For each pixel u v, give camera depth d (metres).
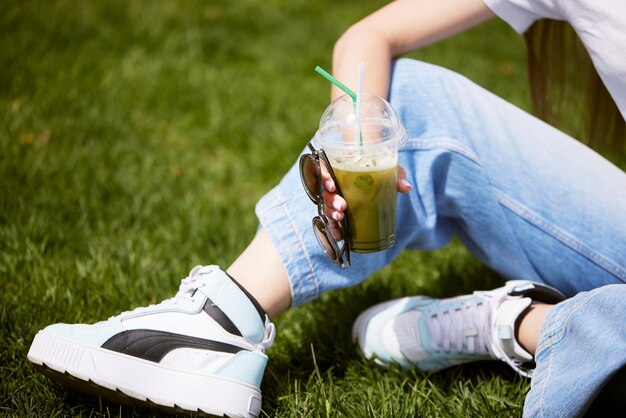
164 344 1.62
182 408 1.61
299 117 3.46
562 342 1.46
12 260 2.31
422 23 1.80
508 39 4.52
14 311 2.05
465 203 1.79
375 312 1.98
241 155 3.21
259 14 4.64
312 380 1.90
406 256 2.51
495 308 1.74
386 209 1.53
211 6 4.63
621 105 1.65
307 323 2.15
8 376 1.83
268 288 1.69
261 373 1.68
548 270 1.81
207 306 1.64
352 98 1.47
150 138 3.24
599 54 1.61
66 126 3.17
